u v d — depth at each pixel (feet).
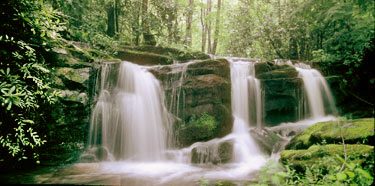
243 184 16.25
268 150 23.41
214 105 25.17
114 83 23.56
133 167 20.52
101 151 20.97
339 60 35.65
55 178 12.63
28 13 13.94
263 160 21.89
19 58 13.65
